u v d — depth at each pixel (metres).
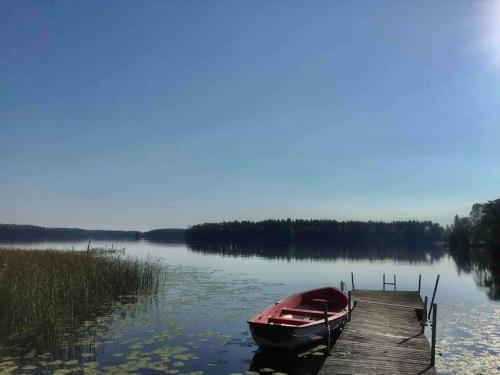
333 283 26.20
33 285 13.83
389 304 15.20
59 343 10.68
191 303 16.58
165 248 75.44
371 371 8.33
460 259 56.22
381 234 133.75
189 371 8.84
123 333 11.77
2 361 9.27
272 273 31.73
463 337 11.91
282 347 10.31
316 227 129.88
